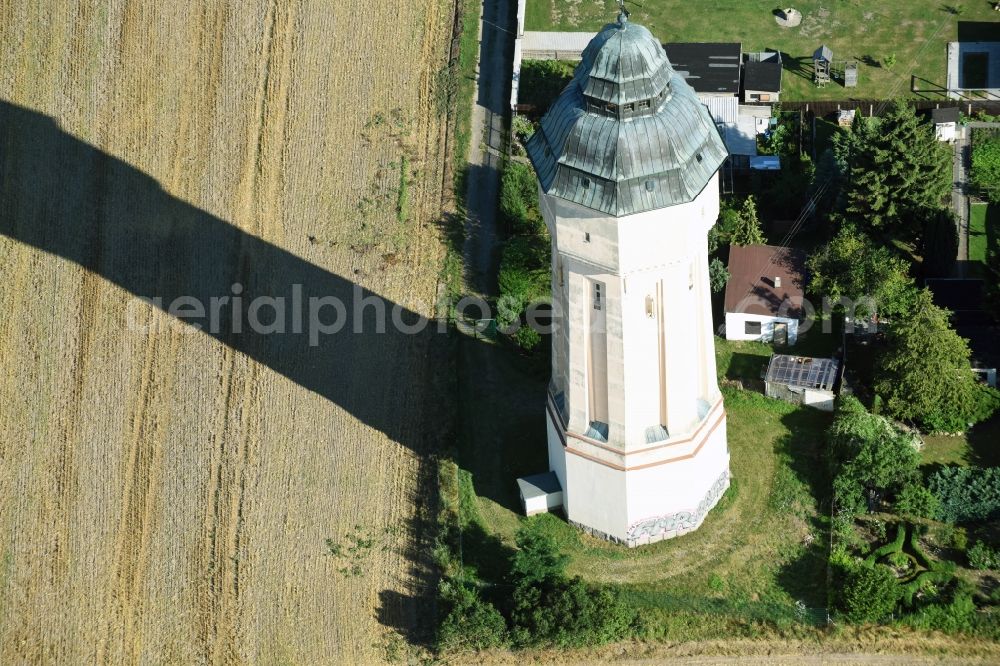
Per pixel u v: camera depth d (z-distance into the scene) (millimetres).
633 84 62281
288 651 80250
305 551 84688
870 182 96188
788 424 87875
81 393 94812
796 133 109438
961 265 98188
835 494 82250
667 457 77125
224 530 86375
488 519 84250
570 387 75750
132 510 88125
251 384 94312
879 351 89625
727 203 102812
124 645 81500
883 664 75750
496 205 105062
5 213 106375
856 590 76500
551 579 78875
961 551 79750
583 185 65312
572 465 79438
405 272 101000
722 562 80812
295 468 89188
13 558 86062
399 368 94562
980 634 76062
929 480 82125
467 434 89312
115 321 99000
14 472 90625
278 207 106250
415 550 84062
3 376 96062
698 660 77000
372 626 80812
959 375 85812
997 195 102188
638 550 81688
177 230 104938
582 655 77938
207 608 82750
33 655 81438
